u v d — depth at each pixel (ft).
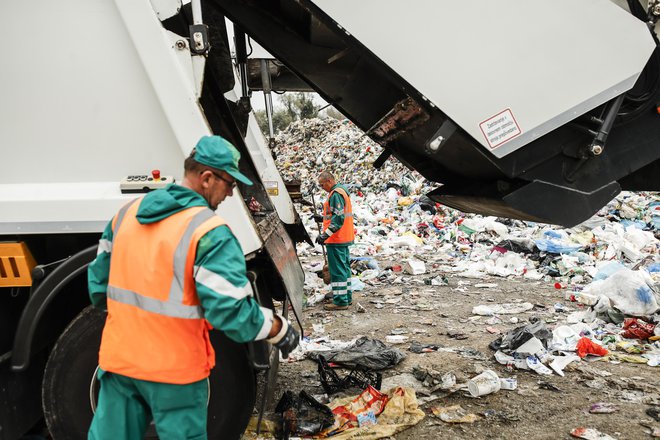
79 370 8.84
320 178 20.26
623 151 10.55
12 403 9.29
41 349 9.50
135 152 8.64
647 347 14.40
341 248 19.95
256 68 18.67
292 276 11.19
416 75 9.25
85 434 8.91
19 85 8.53
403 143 13.20
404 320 18.47
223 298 6.27
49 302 8.59
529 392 12.25
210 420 9.08
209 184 7.04
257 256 9.80
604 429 10.44
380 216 37.73
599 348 14.15
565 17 9.45
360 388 12.55
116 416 6.94
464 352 14.88
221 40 11.41
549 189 10.16
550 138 10.00
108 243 7.39
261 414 9.08
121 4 8.27
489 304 20.01
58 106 8.57
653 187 12.52
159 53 8.32
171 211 6.75
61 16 8.41
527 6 9.32
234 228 8.66
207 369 7.03
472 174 11.86
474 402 11.87
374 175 48.65
